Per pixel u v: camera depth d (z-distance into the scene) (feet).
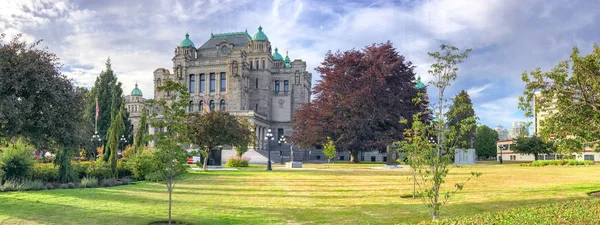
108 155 124.06
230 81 361.30
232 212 55.26
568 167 182.19
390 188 85.20
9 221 48.42
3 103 65.82
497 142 387.14
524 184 89.40
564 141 64.34
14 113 65.92
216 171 145.69
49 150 89.40
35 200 64.85
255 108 381.60
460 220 40.91
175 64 377.09
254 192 78.54
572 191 73.51
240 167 181.88
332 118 212.43
